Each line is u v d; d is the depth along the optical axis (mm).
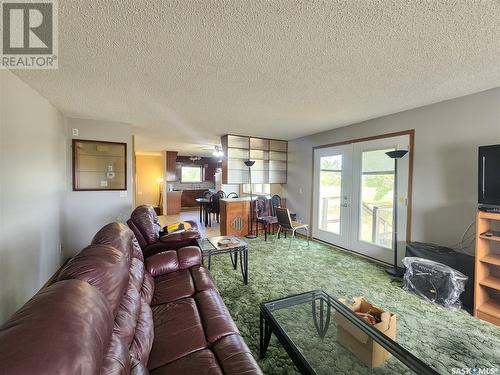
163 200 8172
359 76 2084
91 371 579
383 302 2336
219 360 1087
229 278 2865
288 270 3123
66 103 2787
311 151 4832
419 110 2957
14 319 607
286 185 5578
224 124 3939
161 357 1116
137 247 1973
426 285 2404
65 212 3357
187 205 9945
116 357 784
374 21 1354
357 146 3801
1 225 1762
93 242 1321
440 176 2764
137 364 936
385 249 3373
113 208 3742
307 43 1586
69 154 3451
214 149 7223
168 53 1712
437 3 1205
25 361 496
